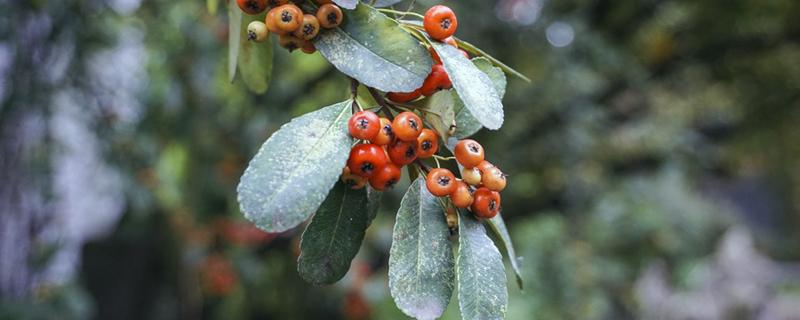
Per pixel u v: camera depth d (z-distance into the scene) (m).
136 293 3.78
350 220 0.93
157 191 2.96
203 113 3.02
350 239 0.93
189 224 3.30
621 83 4.62
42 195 2.67
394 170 0.86
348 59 0.88
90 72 2.72
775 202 10.72
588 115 4.20
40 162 2.63
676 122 5.03
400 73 0.87
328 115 0.86
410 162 0.87
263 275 3.51
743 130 5.76
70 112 2.79
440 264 0.86
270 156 0.80
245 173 0.78
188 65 2.91
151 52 2.94
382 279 3.58
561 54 3.89
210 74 2.91
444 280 0.86
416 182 0.90
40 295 2.75
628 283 4.65
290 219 0.77
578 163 4.44
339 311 3.70
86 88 2.68
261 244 3.58
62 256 3.25
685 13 4.53
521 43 3.79
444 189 0.86
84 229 3.75
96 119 2.78
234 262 3.42
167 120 2.99
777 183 10.12
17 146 2.64
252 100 3.09
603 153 4.82
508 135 4.14
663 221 4.69
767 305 6.46
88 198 3.64
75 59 2.62
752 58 5.01
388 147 0.86
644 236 4.64
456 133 0.96
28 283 2.75
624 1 4.28
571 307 4.29
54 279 2.95
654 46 4.73
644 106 5.11
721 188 8.71
